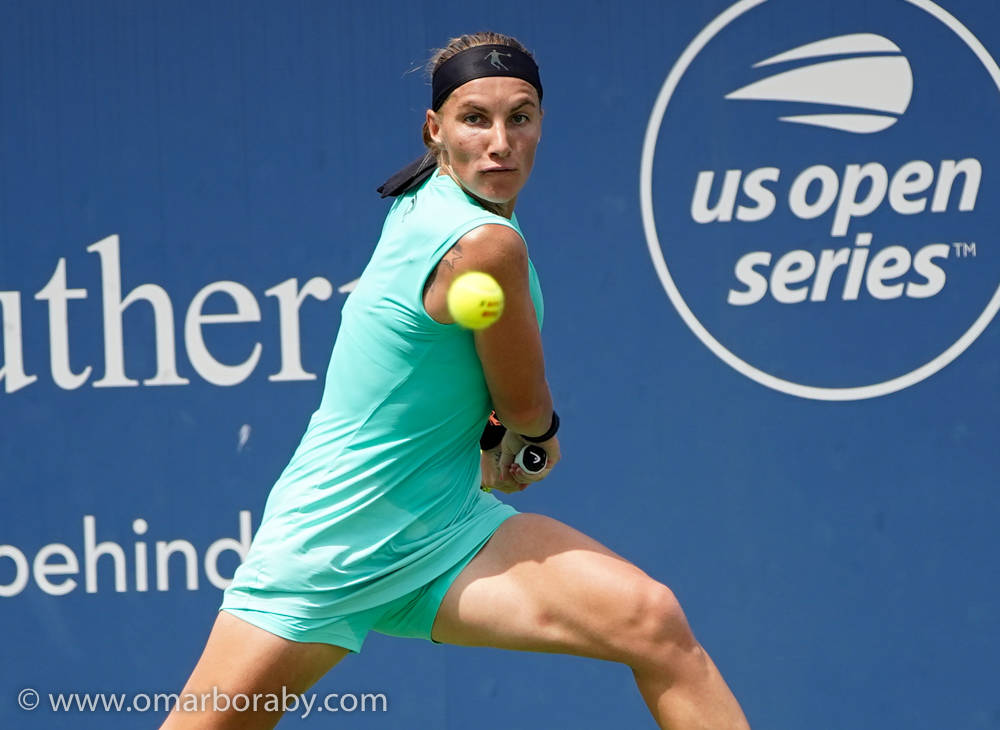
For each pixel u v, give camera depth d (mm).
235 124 13203
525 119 8148
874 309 12719
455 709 13203
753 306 12797
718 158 12797
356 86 13125
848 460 12758
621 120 12867
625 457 12930
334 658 8703
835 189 12727
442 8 13031
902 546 12711
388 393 8227
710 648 12883
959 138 12609
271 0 13125
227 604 8617
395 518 8422
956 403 12664
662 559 12914
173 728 8461
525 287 7797
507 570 8461
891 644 12734
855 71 12672
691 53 12805
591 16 12883
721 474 12852
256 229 13227
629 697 13062
